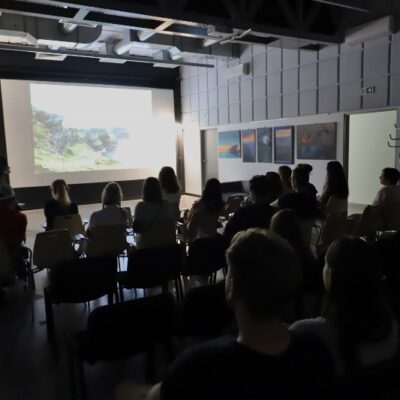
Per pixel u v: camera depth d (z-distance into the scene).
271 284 0.77
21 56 8.55
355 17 6.32
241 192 8.82
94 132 9.63
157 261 3.08
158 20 4.79
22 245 3.92
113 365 2.50
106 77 9.70
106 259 2.82
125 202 9.90
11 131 8.56
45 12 4.53
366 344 1.04
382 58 6.12
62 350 2.73
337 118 6.93
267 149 8.49
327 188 4.50
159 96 10.64
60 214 4.28
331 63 6.92
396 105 6.01
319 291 2.29
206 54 8.17
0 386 2.33
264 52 8.27
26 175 8.83
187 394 0.76
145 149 10.46
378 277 1.13
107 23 4.90
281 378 0.79
